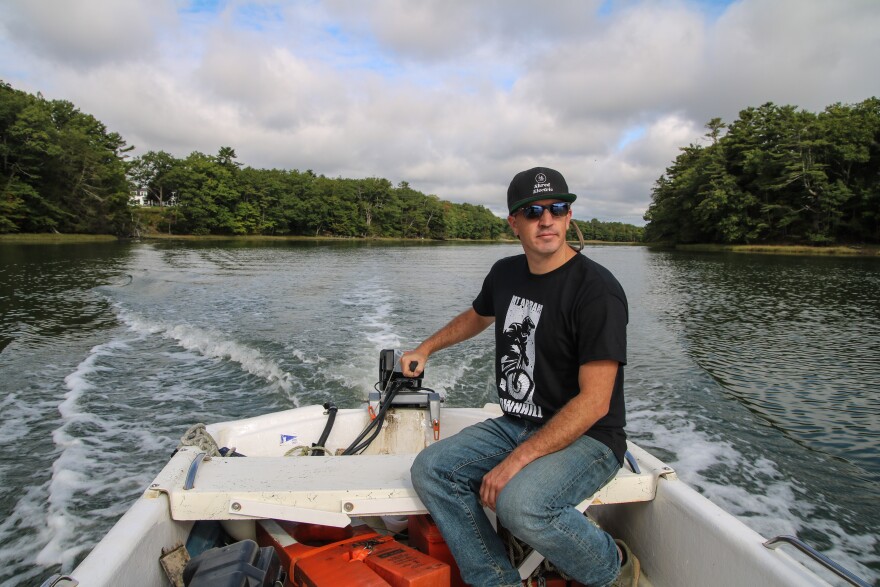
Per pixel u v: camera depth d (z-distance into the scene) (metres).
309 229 97.00
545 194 1.99
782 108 56.81
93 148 61.66
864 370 8.38
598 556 1.87
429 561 1.95
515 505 1.80
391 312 12.89
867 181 51.81
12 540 3.75
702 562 1.88
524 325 2.10
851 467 5.00
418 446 3.17
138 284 18.50
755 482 4.71
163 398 6.54
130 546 1.63
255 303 14.21
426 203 123.25
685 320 12.98
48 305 13.61
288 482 2.05
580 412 1.85
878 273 27.69
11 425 5.64
